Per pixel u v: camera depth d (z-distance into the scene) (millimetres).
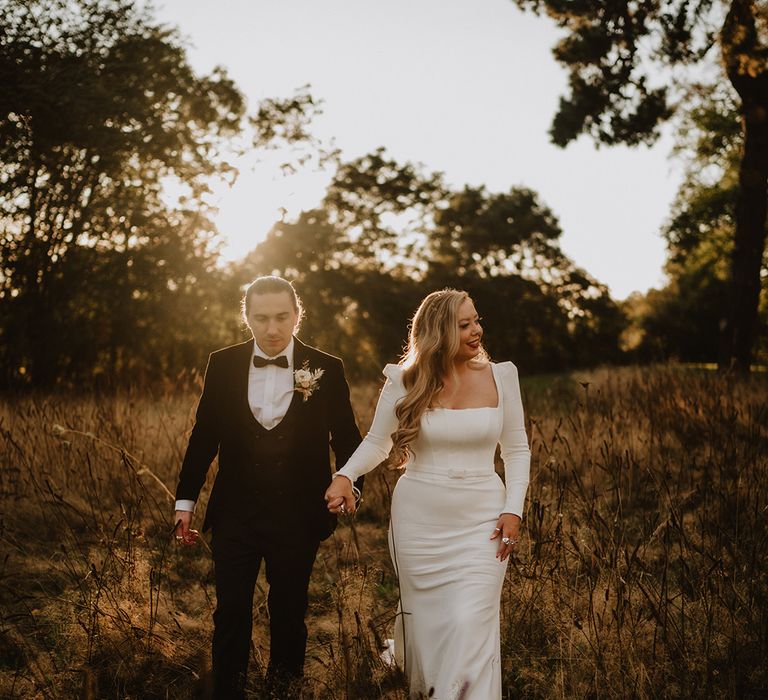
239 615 3170
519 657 3635
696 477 6133
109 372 17281
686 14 13930
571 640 3586
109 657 3715
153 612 4047
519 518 3338
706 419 7570
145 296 18062
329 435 3621
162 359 18625
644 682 3326
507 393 3531
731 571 4191
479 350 3543
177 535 3389
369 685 3328
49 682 3471
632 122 16516
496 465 7117
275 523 3264
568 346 40719
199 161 15688
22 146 15148
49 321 16781
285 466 3307
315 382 3371
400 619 3506
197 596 4652
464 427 3377
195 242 17219
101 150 15570
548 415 8641
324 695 3365
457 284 36219
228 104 17797
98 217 16516
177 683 3631
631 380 10508
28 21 15430
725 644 3604
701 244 31484
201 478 3441
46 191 15891
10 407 9172
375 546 5625
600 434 7355
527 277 40906
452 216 38281
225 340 19312
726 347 16781
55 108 15000
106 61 16188
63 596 4430
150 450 7129
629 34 14711
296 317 3514
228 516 3314
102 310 17859
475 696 2947
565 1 15234
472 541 3303
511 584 4113
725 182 29156
